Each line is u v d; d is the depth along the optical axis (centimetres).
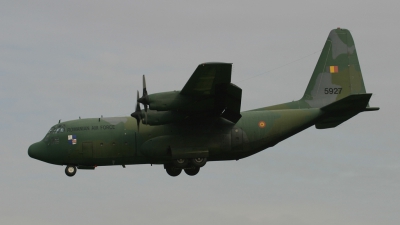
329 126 9056
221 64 6781
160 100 7569
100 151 8462
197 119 8362
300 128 8588
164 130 8400
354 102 8250
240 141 8356
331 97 8975
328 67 9044
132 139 8444
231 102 7794
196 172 9100
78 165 8656
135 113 8044
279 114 8556
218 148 8300
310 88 8988
